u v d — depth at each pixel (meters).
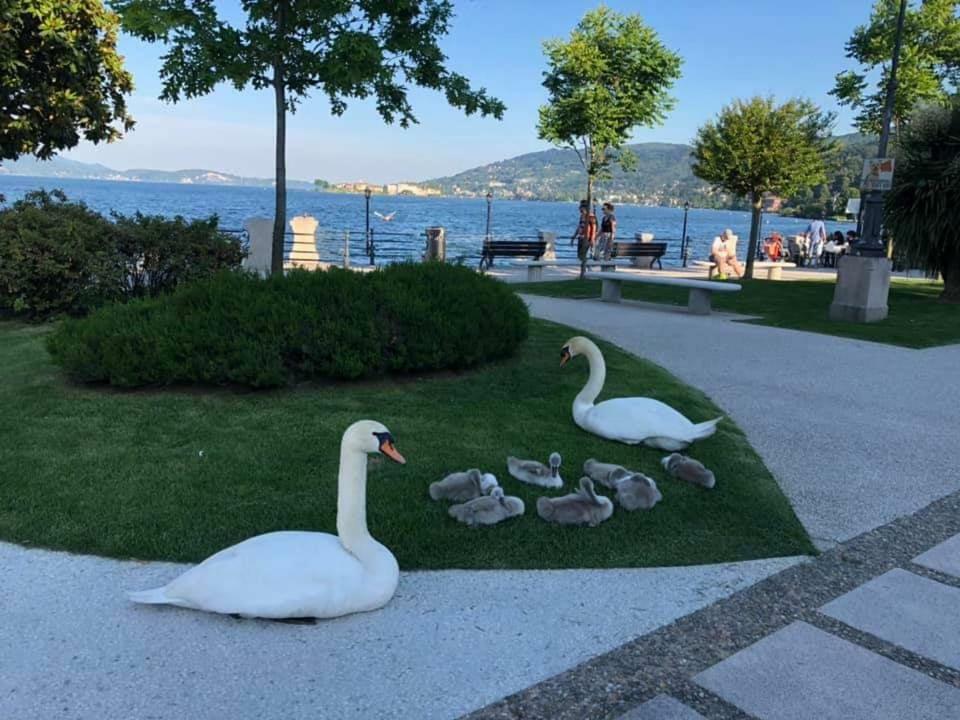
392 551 3.83
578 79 18.88
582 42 18.31
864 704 2.81
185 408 5.98
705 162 20.86
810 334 11.41
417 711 2.69
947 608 3.54
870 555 4.09
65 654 2.93
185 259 9.71
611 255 24.03
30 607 3.25
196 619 3.21
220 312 6.52
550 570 3.75
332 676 2.86
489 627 3.24
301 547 3.27
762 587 3.69
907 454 5.83
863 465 5.54
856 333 11.55
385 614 3.30
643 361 8.74
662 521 4.34
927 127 15.77
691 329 11.57
